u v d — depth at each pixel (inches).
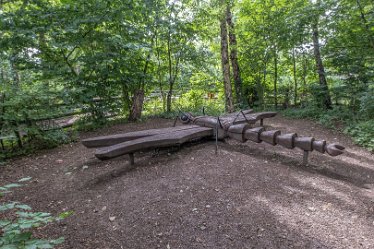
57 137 232.5
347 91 320.2
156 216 109.0
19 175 169.8
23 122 221.3
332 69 352.2
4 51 256.8
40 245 62.1
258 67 419.2
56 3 291.6
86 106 296.7
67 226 108.5
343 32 314.5
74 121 303.0
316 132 265.3
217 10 353.1
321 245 92.9
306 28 342.0
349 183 146.3
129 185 135.5
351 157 194.1
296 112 356.2
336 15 303.4
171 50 377.7
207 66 447.2
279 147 205.2
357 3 281.7
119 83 314.8
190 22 364.2
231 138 203.8
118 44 291.3
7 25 244.1
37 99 224.1
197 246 93.4
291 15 343.3
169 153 175.2
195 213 109.5
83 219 112.8
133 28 309.6
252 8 383.6
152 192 125.9
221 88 479.5
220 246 93.0
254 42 400.8
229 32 413.7
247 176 141.3
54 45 254.5
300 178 145.5
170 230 101.3
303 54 384.5
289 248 91.5
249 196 122.0
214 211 110.6
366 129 239.9
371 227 104.3
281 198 121.8
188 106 448.5
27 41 252.5
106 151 143.4
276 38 367.9
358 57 307.9
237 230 100.0
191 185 129.9
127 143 155.6
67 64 286.0
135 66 331.6
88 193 135.2
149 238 98.0
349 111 311.1
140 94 346.3
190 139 180.2
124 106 343.9
